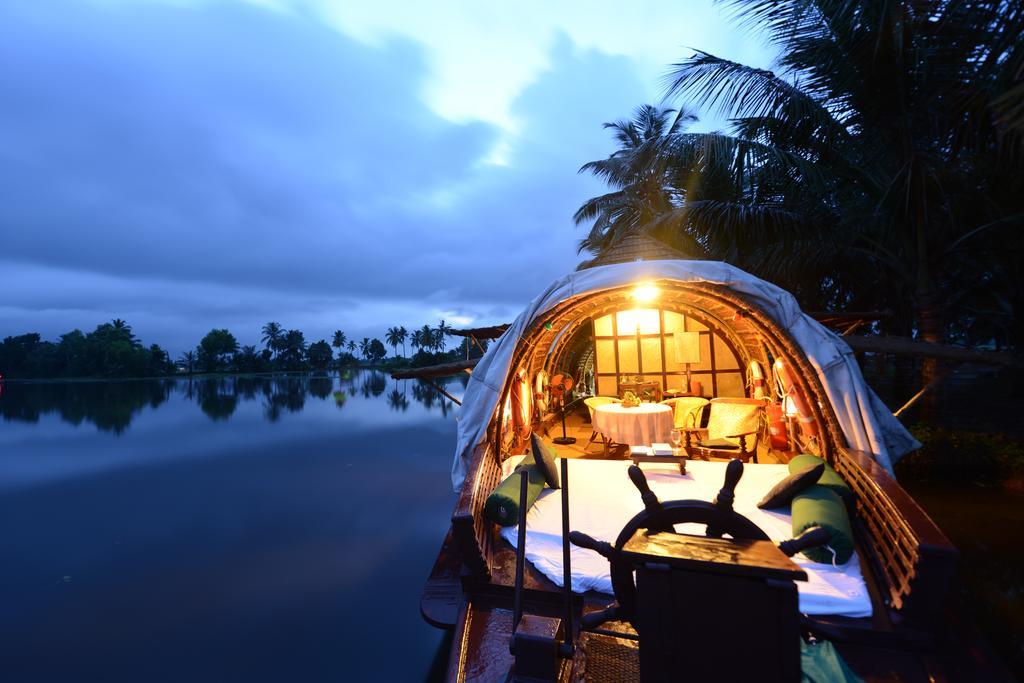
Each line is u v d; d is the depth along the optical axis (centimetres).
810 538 151
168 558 852
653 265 533
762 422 761
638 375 1017
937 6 627
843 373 480
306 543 906
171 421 3456
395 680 484
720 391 962
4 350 16062
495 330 961
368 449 1952
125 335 17400
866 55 732
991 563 502
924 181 761
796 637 135
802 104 828
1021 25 523
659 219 1153
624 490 483
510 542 407
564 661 266
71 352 16312
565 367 1341
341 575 754
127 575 780
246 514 1127
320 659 525
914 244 857
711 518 167
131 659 534
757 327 608
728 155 914
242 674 500
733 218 918
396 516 1062
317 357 19638
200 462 1834
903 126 759
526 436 810
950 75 682
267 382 11175
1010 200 837
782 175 916
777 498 398
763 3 782
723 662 142
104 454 2130
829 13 737
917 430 838
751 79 855
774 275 1144
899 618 289
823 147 887
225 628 595
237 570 785
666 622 149
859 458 448
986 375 1872
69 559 867
